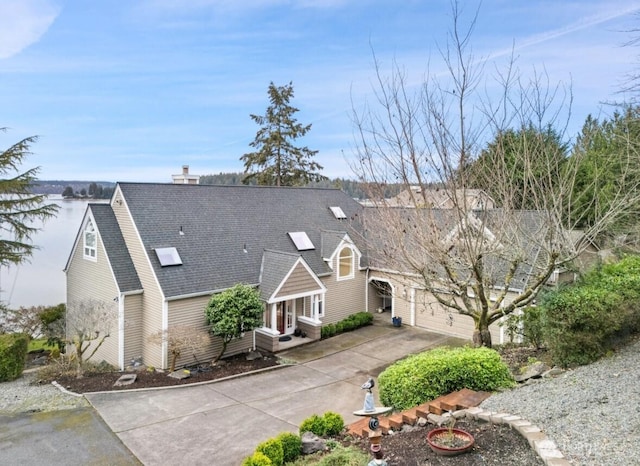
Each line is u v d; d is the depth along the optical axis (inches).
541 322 402.3
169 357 627.5
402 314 850.8
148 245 665.6
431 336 772.0
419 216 390.9
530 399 303.7
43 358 738.8
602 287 414.9
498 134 384.2
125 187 717.3
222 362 648.4
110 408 464.8
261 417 451.2
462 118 364.2
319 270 818.2
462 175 366.9
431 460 241.4
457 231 396.2
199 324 657.6
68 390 520.1
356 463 256.2
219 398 505.0
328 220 954.7
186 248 698.8
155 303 640.4
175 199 764.0
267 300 696.4
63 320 725.3
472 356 360.5
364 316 837.8
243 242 776.9
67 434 401.7
